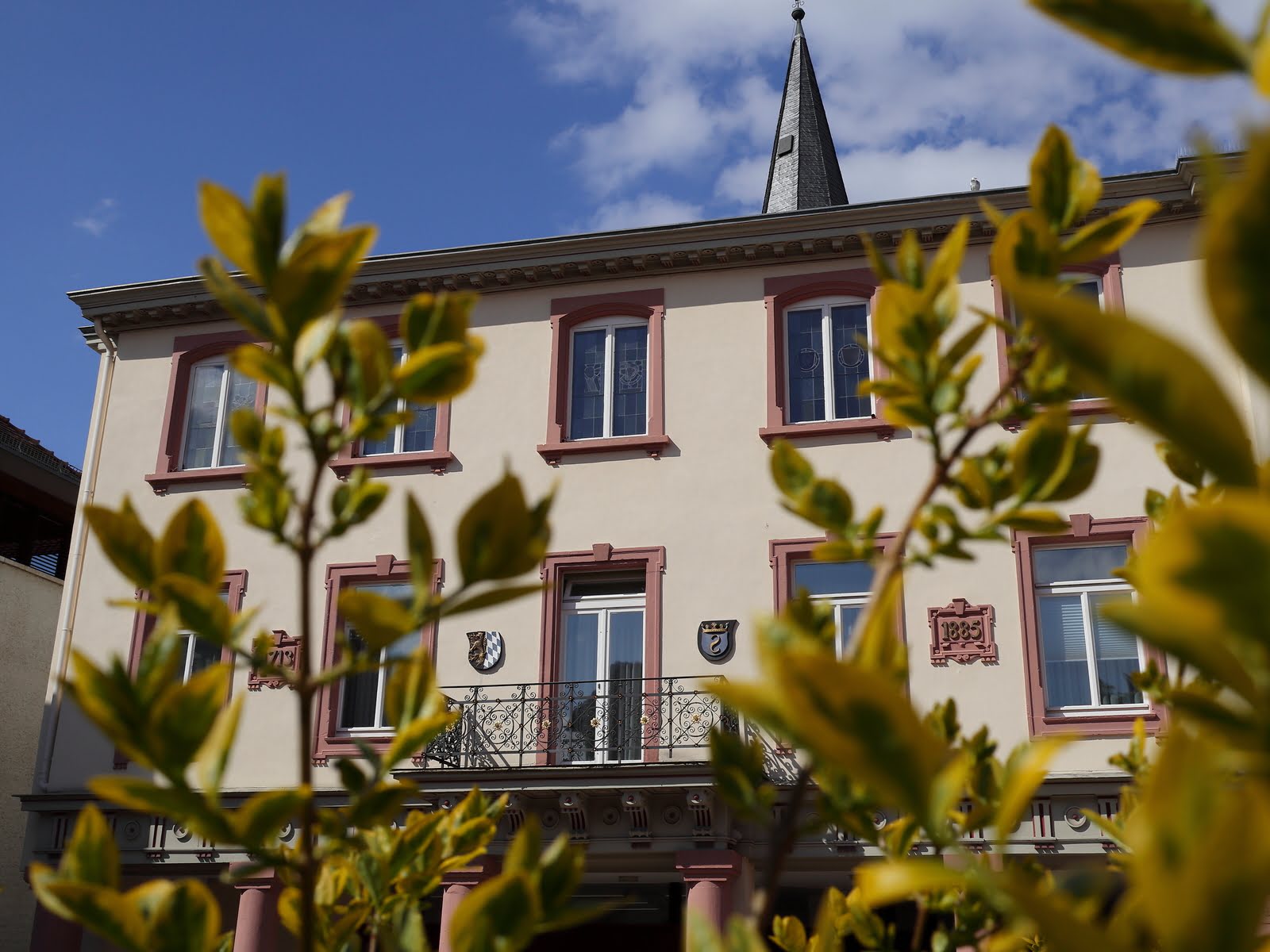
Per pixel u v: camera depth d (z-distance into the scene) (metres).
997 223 1.26
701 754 13.77
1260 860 0.45
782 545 14.59
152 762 0.96
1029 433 1.32
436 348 1.13
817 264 15.68
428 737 1.18
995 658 13.51
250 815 0.97
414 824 1.71
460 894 13.30
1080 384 0.52
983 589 13.76
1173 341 0.48
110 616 16.17
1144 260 14.48
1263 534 0.47
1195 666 0.50
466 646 14.85
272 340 1.08
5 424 20.92
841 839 12.88
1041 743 0.76
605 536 15.09
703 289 15.93
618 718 14.35
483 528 1.02
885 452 14.65
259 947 13.77
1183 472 1.74
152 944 0.96
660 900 15.57
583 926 15.59
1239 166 12.98
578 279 16.31
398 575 15.47
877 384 1.39
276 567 15.75
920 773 0.61
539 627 14.78
